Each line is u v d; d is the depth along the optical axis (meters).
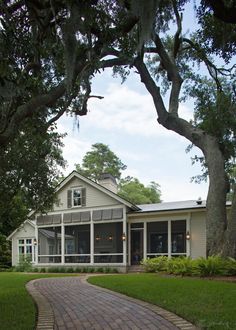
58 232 28.86
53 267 26.89
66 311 7.85
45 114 11.07
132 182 51.66
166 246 25.34
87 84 10.45
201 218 23.55
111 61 13.05
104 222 26.28
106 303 8.60
